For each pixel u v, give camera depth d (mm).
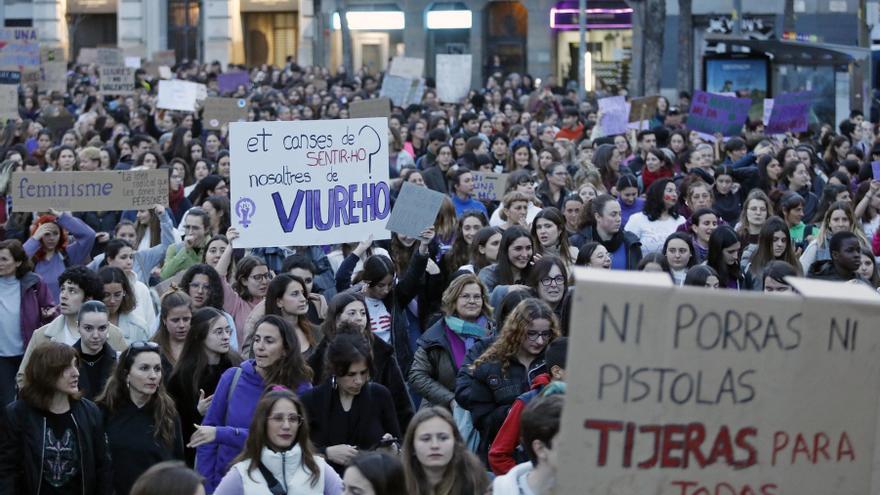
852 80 32250
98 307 9633
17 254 11984
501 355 8734
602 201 13055
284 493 7352
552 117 29797
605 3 54562
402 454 6824
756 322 4363
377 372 9344
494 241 12094
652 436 4312
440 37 57719
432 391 9805
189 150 22031
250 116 27703
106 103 35188
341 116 30547
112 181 14703
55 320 10852
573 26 55094
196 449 8805
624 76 54750
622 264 13102
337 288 12195
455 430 6805
